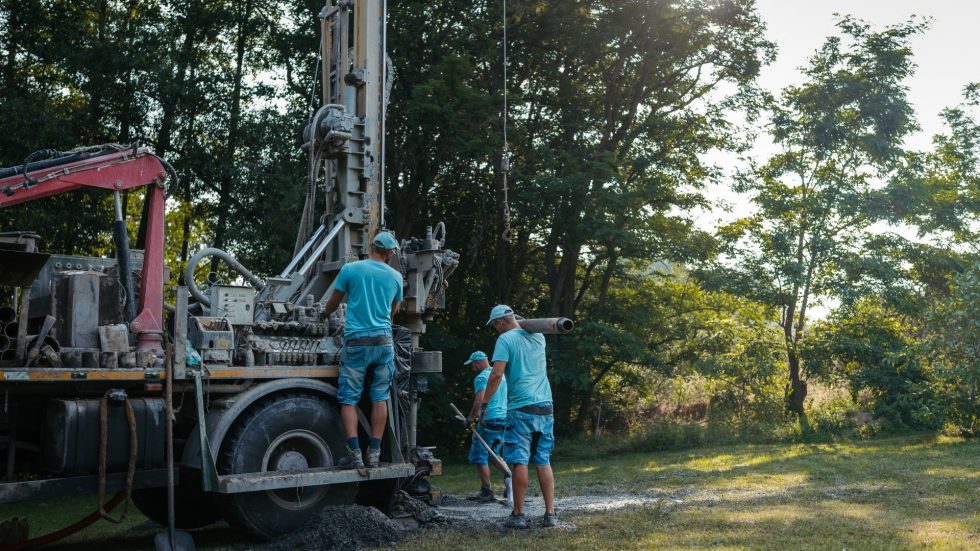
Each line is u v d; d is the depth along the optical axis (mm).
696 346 24156
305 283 8758
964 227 23859
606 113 22938
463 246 23188
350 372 7098
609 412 25984
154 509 8148
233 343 6805
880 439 19234
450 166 21578
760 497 9141
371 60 8883
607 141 22781
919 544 6047
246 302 7035
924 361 20859
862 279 22797
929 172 25938
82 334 6543
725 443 20641
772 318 24125
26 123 16812
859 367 22641
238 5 21625
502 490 11203
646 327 23828
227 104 19969
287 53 20922
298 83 21000
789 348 22984
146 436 6484
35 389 6227
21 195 6590
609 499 9523
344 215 8578
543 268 24875
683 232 23453
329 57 9273
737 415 22797
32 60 19688
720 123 23812
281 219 18016
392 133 20031
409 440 8086
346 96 8859
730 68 22938
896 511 7766
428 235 8633
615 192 19969
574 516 7668
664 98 23641
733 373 22594
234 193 19359
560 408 22641
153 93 18688
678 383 26219
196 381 6527
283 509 6902
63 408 6227
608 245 21828
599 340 21391
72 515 10609
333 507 6809
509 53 21359
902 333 23594
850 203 22562
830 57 23297
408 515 7488
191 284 7742
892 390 21234
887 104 22516
